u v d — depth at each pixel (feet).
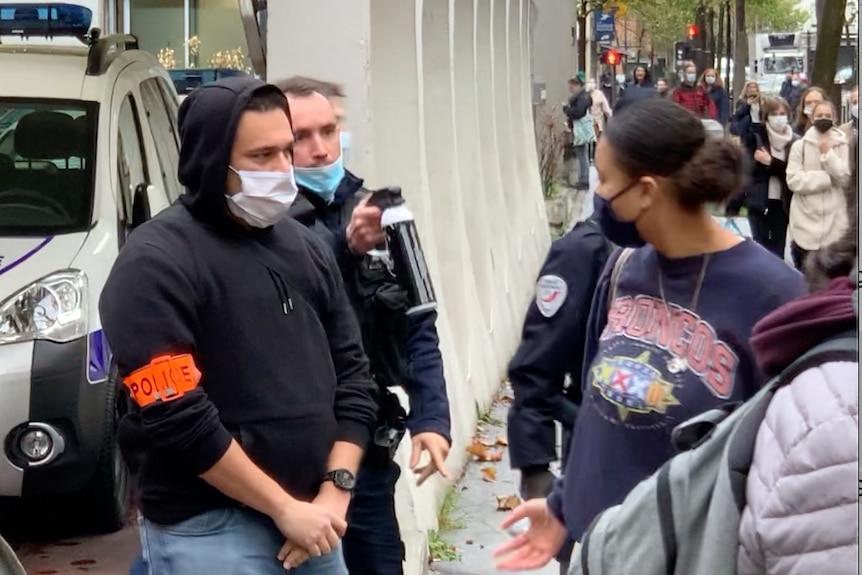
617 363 9.89
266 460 10.05
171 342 9.69
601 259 12.41
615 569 7.46
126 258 9.91
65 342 19.63
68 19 25.08
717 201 9.84
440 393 13.04
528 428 12.71
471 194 32.96
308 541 10.05
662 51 209.67
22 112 22.79
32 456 19.25
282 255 10.43
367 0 19.53
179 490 10.01
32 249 20.63
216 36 87.71
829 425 6.21
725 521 6.83
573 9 101.45
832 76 68.95
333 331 10.99
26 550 21.11
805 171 37.91
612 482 9.82
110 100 23.41
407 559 17.80
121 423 10.04
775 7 198.29
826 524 6.16
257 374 10.03
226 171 9.97
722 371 9.58
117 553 20.99
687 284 9.84
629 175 9.87
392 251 12.76
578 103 78.54
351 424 10.87
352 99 19.54
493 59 39.29
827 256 6.84
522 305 39.86
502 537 21.29
